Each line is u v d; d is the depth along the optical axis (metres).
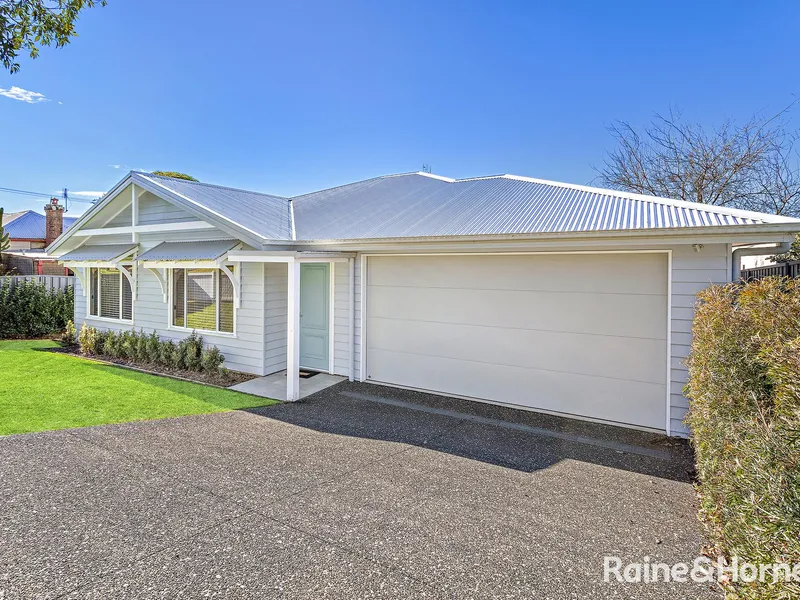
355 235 8.66
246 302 10.09
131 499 4.46
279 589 3.15
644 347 6.85
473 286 8.30
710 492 3.71
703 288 6.30
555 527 4.07
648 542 3.84
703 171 17.66
